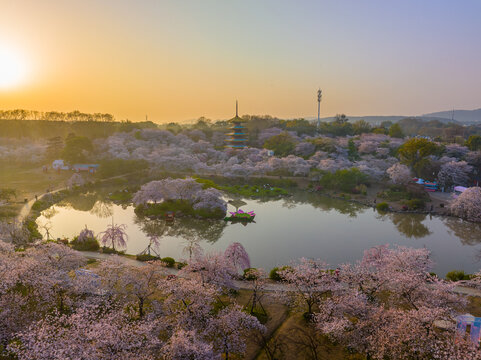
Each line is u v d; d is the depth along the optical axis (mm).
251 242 48688
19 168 107375
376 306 26047
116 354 17078
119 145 121000
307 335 24484
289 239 50062
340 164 94500
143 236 51062
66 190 78312
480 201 59031
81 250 42125
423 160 86375
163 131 137875
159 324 22406
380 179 88812
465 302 24516
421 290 24391
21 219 54688
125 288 28828
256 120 195625
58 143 120750
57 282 26219
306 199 76375
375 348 20406
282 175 99312
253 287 31578
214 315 26484
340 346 23297
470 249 46531
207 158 119500
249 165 99188
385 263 32062
